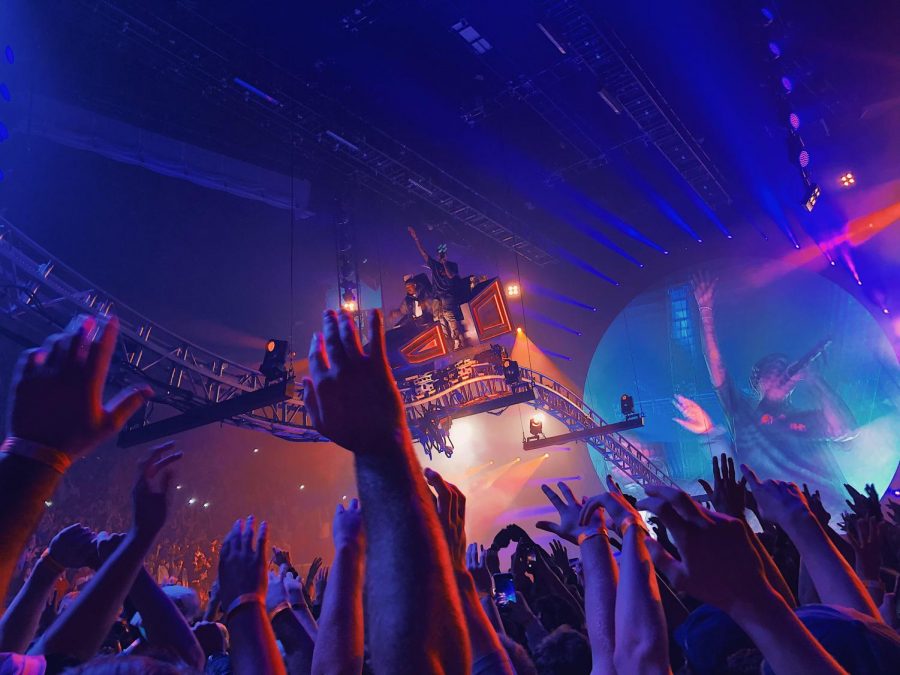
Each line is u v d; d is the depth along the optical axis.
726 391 26.86
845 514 4.66
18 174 18.44
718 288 27.02
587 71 19.12
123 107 16.47
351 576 1.98
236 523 1.98
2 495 1.06
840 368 25.20
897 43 18.45
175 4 14.78
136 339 13.77
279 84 17.55
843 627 1.34
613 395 28.47
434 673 1.08
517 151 23.05
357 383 1.25
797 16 17.56
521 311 29.20
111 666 1.12
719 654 1.48
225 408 13.45
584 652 2.56
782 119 17.86
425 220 25.61
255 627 1.73
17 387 1.14
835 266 24.72
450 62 18.78
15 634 1.96
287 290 26.86
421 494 1.22
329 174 21.84
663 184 25.52
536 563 4.05
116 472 24.83
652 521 2.88
